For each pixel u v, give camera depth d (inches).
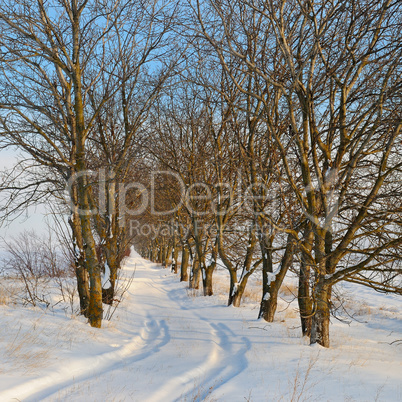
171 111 745.0
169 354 325.4
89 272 397.4
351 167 305.1
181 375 256.5
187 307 649.0
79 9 378.0
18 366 228.2
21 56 338.6
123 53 466.3
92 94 493.4
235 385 233.5
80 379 238.8
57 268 615.2
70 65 387.2
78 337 327.0
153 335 430.9
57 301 455.8
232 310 565.0
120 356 316.2
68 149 430.9
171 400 213.5
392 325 520.1
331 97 344.2
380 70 299.3
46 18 382.6
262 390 219.3
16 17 339.9
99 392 212.1
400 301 778.2
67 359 264.2
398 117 282.7
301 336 394.6
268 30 386.3
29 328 308.2
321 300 335.6
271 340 365.1
